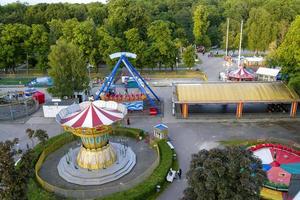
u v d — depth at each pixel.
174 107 60.59
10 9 124.81
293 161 41.34
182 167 42.84
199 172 24.70
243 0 137.62
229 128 54.97
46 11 115.69
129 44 87.00
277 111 61.47
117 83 83.88
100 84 83.25
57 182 40.72
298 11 124.19
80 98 69.50
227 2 149.00
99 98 64.62
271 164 40.66
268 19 105.12
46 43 89.88
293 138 50.66
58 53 65.50
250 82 62.34
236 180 23.88
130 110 63.12
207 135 52.47
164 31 87.75
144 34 95.88
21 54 92.56
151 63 89.88
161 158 44.81
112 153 43.56
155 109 61.72
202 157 26.02
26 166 31.00
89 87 72.81
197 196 25.36
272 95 58.47
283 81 62.09
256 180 23.64
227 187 23.56
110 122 40.88
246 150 25.69
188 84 62.72
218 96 58.91
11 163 29.39
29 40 89.38
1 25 93.12
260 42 105.94
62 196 36.81
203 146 48.59
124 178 41.12
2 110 66.25
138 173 42.19
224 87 61.25
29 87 81.50
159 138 50.75
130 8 94.31
